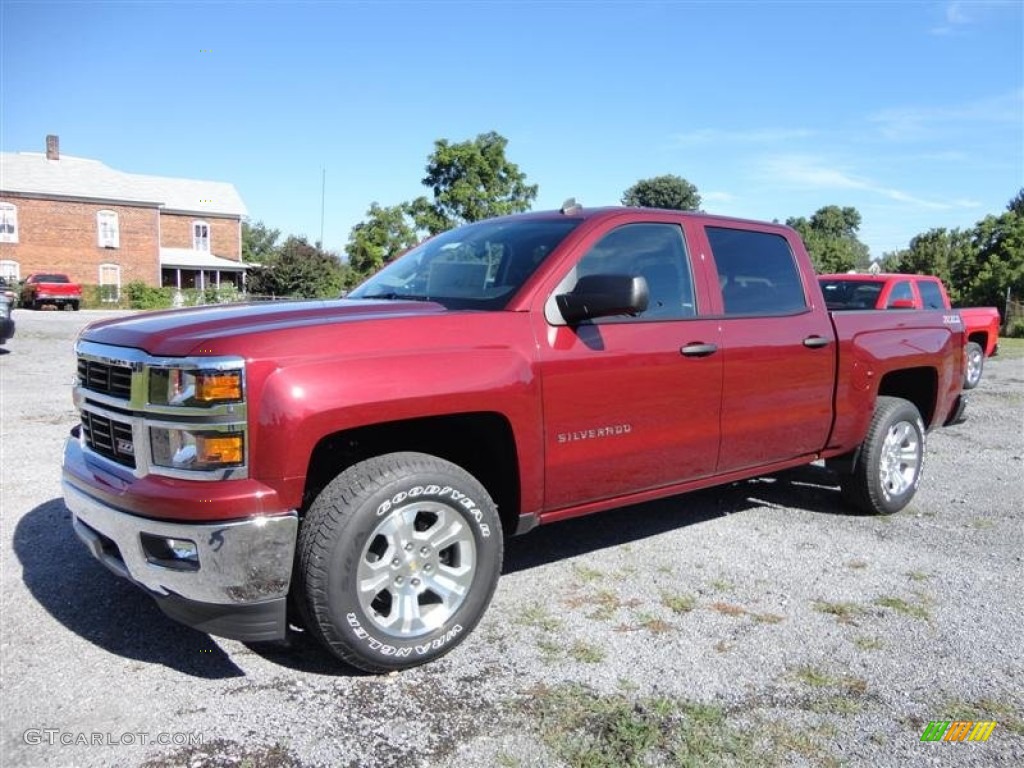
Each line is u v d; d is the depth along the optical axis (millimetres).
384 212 36562
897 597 4039
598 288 3459
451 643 3264
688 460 4172
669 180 60094
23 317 28672
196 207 53469
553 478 3611
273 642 3438
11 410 8625
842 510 5570
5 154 46312
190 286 53406
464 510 3254
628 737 2756
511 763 2607
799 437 4758
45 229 44625
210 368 2760
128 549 2953
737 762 2635
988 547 4844
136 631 3484
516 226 4227
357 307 3508
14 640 3373
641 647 3439
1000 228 33000
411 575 3148
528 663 3279
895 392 6070
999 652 3449
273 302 3844
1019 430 9062
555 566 4402
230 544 2758
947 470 6992
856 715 2939
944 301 12039
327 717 2854
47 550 4406
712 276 4336
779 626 3672
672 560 4520
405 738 2736
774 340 4496
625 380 3797
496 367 3336
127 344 3068
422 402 3102
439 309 3529
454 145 35344
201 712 2867
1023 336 26422
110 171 49312
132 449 3008
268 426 2807
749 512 5500
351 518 2947
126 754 2607
